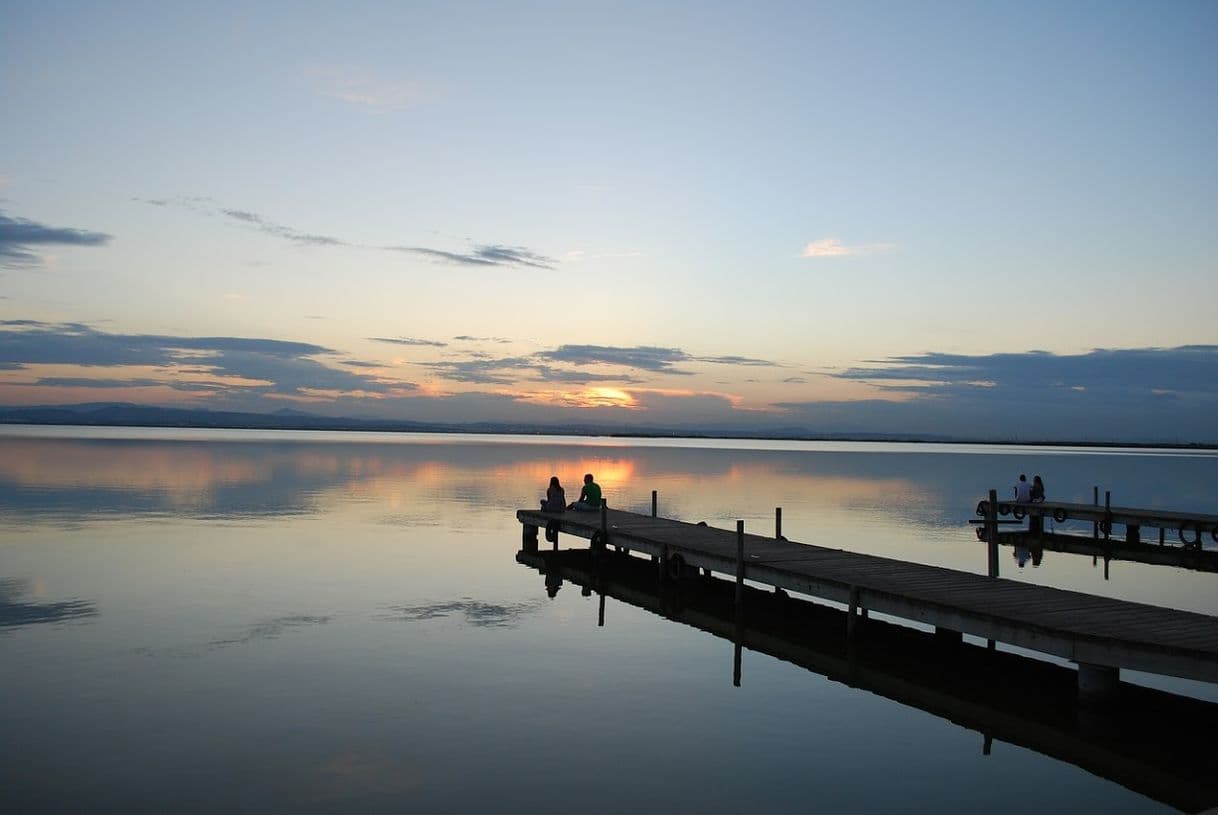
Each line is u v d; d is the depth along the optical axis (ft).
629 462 317.22
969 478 240.12
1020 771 34.04
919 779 33.04
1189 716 40.42
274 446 413.18
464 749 34.71
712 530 82.12
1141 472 308.60
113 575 70.18
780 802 30.63
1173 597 72.28
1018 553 100.68
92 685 41.96
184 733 35.91
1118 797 31.73
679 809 29.81
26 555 79.46
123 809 29.17
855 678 46.47
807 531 108.06
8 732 35.86
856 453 539.29
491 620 57.36
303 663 46.01
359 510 122.42
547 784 31.55
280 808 29.32
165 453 295.48
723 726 38.32
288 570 73.51
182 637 50.96
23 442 394.11
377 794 30.45
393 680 43.45
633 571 81.20
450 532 101.50
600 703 40.86
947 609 46.50
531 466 266.16
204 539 90.68
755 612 63.72
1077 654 39.96
